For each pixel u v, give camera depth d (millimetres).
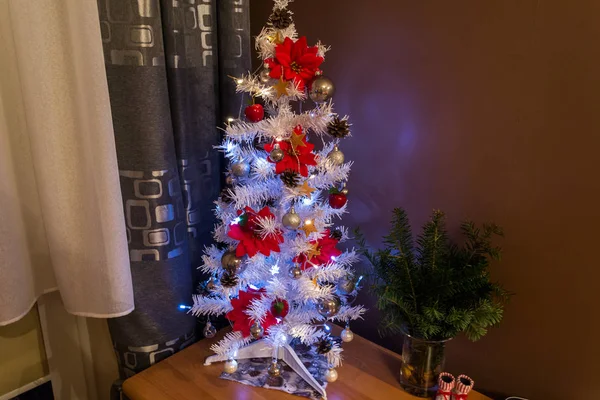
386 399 1038
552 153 914
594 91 844
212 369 1132
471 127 1011
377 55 1129
